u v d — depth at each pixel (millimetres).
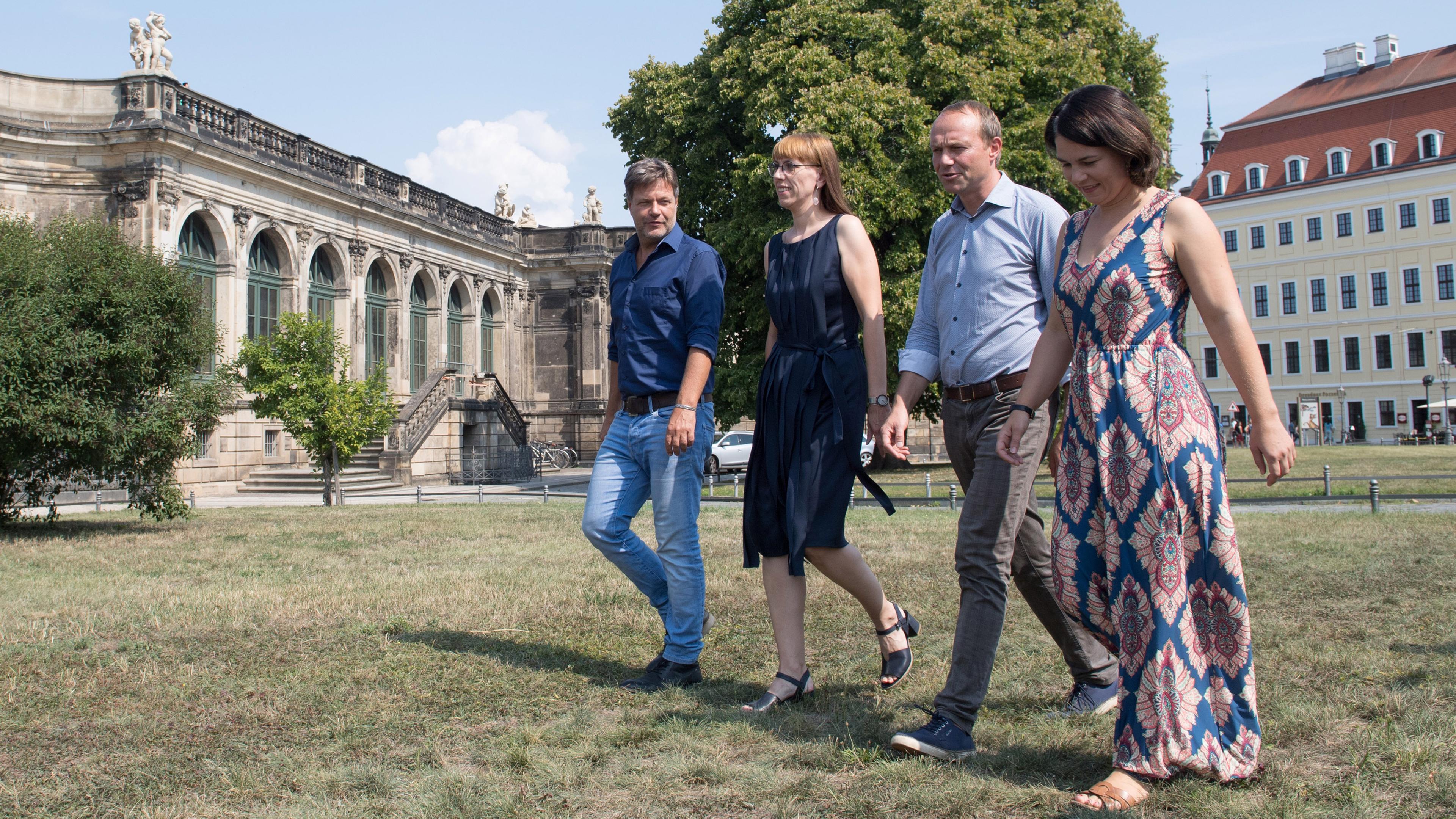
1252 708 3037
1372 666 4355
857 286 4098
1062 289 3287
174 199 24578
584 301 43562
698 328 4535
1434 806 2744
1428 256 58125
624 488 4777
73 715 3967
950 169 3844
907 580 7289
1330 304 61875
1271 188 64312
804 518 4043
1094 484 3172
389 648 5117
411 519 14438
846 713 3861
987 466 3662
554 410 43750
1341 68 65438
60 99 24453
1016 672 4531
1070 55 25141
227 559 9375
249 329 27969
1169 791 2922
